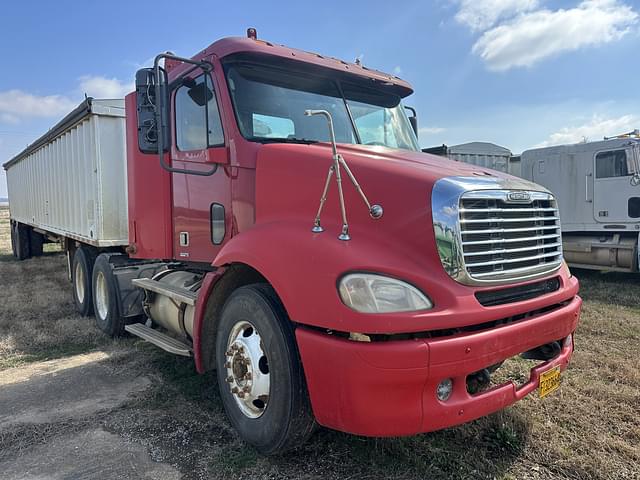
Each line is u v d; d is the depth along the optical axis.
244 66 3.94
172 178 4.73
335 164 2.80
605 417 3.76
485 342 2.64
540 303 3.08
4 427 3.72
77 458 3.26
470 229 2.77
